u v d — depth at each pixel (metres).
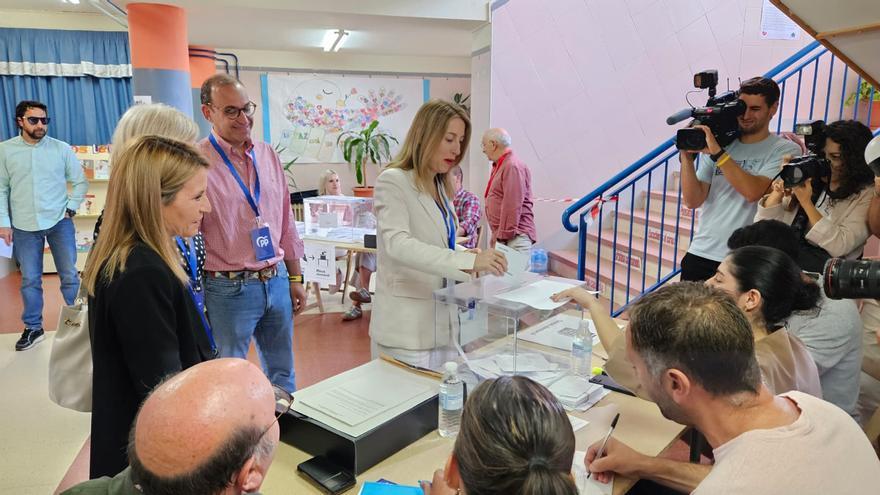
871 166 1.80
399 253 1.63
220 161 1.98
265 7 4.08
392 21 4.60
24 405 2.89
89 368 1.52
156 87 4.02
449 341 1.67
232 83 1.95
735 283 1.35
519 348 1.62
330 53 7.11
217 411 0.71
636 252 4.33
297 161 7.29
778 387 1.29
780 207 2.22
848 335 1.66
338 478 1.19
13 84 5.27
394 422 1.29
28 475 2.32
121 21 4.84
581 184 4.89
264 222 2.08
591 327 1.99
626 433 1.38
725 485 0.85
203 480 0.69
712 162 2.50
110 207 1.23
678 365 0.93
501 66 4.56
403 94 7.48
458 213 3.88
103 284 1.18
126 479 0.77
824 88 4.96
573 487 0.72
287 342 2.26
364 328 4.21
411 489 1.12
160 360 1.19
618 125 4.87
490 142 4.03
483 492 0.73
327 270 3.51
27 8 5.04
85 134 5.55
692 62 4.89
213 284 1.99
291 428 1.33
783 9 2.38
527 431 0.73
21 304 4.61
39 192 3.59
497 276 1.65
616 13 4.68
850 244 2.02
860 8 2.12
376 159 7.46
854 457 0.90
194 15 4.36
